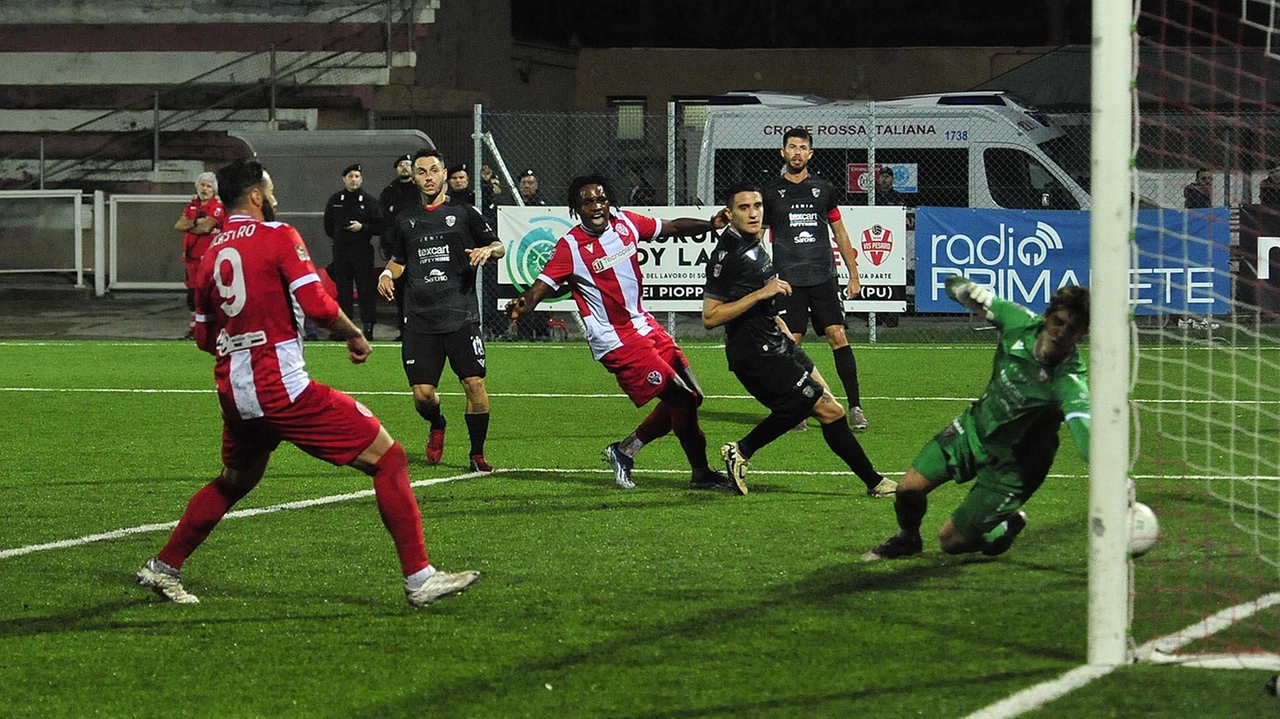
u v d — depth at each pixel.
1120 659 10.30
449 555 14.69
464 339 20.34
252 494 18.38
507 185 40.53
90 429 24.73
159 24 60.75
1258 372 30.05
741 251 17.42
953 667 10.39
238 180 12.38
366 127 58.06
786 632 11.51
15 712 9.89
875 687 9.97
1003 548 13.84
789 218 24.30
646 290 38.75
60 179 57.81
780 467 20.55
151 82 60.75
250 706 9.96
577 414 26.81
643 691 10.08
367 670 10.76
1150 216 37.31
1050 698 9.57
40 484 19.36
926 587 12.91
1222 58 47.59
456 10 62.50
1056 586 12.85
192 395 29.52
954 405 27.47
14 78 61.06
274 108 57.72
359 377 32.78
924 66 70.06
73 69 61.03
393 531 12.38
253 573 14.02
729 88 71.06
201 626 12.09
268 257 12.05
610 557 14.50
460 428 25.00
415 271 20.45
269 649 11.38
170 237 51.31
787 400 17.62
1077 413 11.91
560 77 70.88
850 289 24.66
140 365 35.25
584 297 18.17
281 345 12.21
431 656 11.10
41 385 31.22
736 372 17.83
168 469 20.59
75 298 51.94
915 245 38.69
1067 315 11.91
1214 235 37.19
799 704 9.67
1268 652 10.57
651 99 71.56
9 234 52.19
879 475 17.95
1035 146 44.03
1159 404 26.70
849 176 44.56
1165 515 16.09
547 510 17.28
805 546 14.90
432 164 20.39
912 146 44.38
